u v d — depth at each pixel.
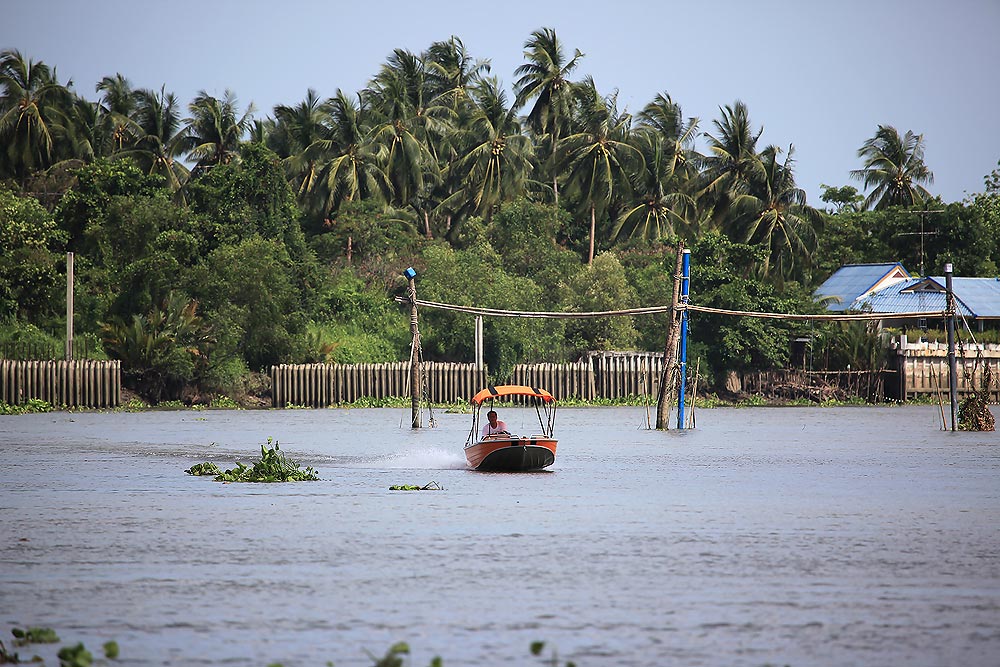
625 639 62.81
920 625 65.44
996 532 93.88
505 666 58.44
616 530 94.44
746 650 60.97
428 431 197.75
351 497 113.56
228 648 61.25
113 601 70.56
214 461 147.88
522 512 104.12
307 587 74.00
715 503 110.31
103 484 123.50
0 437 182.62
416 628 64.88
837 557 83.31
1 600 70.69
